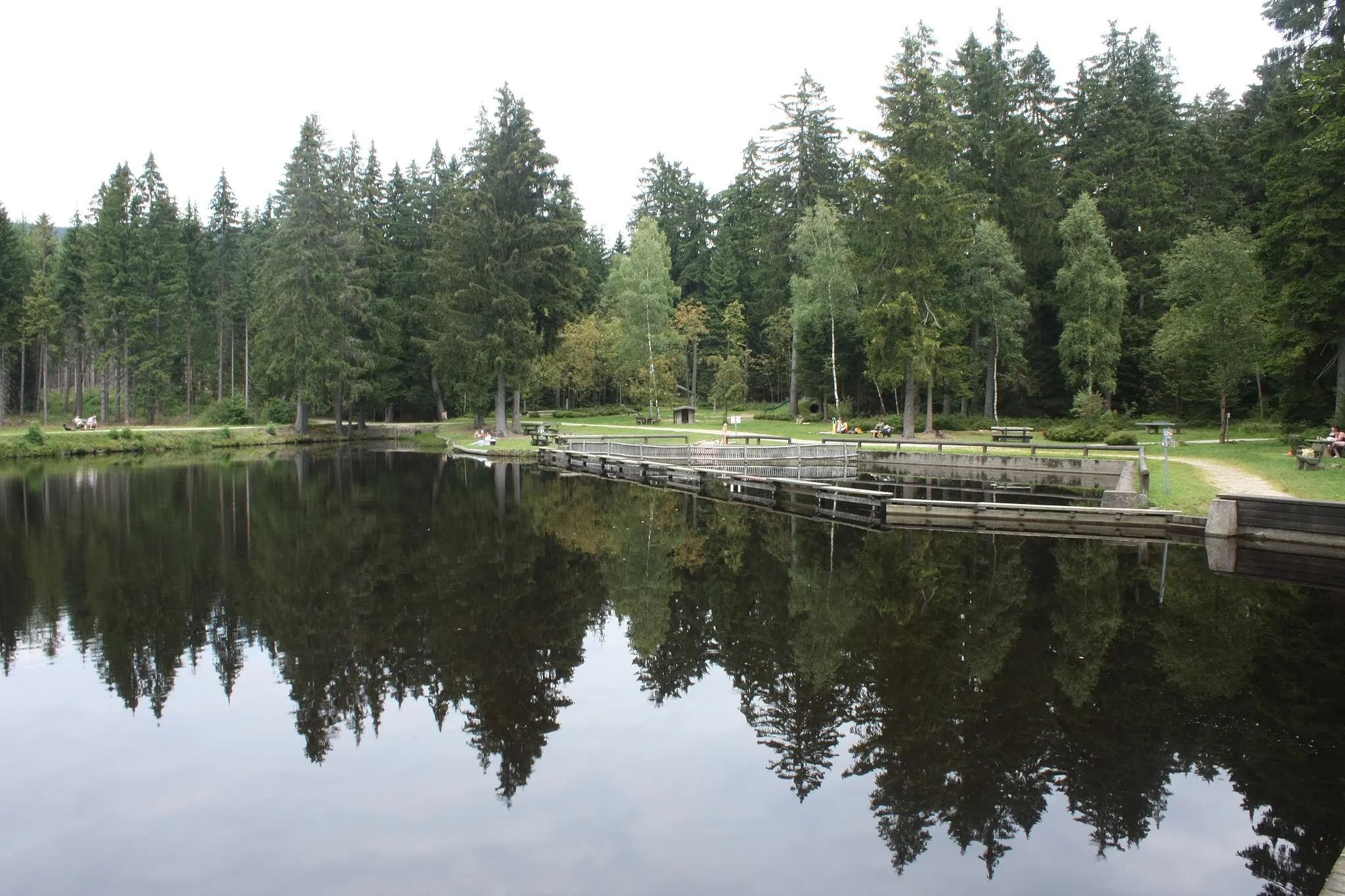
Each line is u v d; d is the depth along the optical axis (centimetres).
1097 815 668
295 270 4266
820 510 2269
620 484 2825
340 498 2414
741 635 1145
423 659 1043
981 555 1641
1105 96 4622
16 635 1109
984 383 4853
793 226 5206
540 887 565
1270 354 2962
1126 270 4325
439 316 4578
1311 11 2619
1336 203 2547
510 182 4228
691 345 6378
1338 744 790
